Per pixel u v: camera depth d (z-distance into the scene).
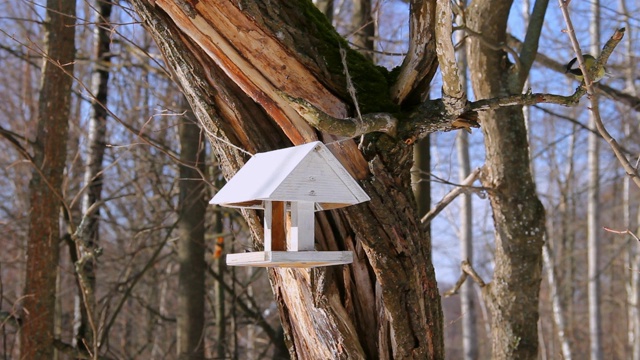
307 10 3.57
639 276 15.27
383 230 3.43
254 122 3.57
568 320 17.61
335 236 3.60
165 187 11.09
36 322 6.29
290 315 3.72
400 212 3.47
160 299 13.47
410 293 3.49
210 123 3.58
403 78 3.54
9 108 14.00
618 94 7.02
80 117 11.26
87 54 10.53
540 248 5.71
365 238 3.41
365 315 3.59
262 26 3.33
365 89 3.54
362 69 3.62
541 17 5.49
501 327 5.83
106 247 12.10
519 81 5.50
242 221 8.63
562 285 17.48
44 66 6.48
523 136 5.66
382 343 3.55
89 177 8.98
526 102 3.50
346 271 3.56
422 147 7.30
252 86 3.38
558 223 19.27
